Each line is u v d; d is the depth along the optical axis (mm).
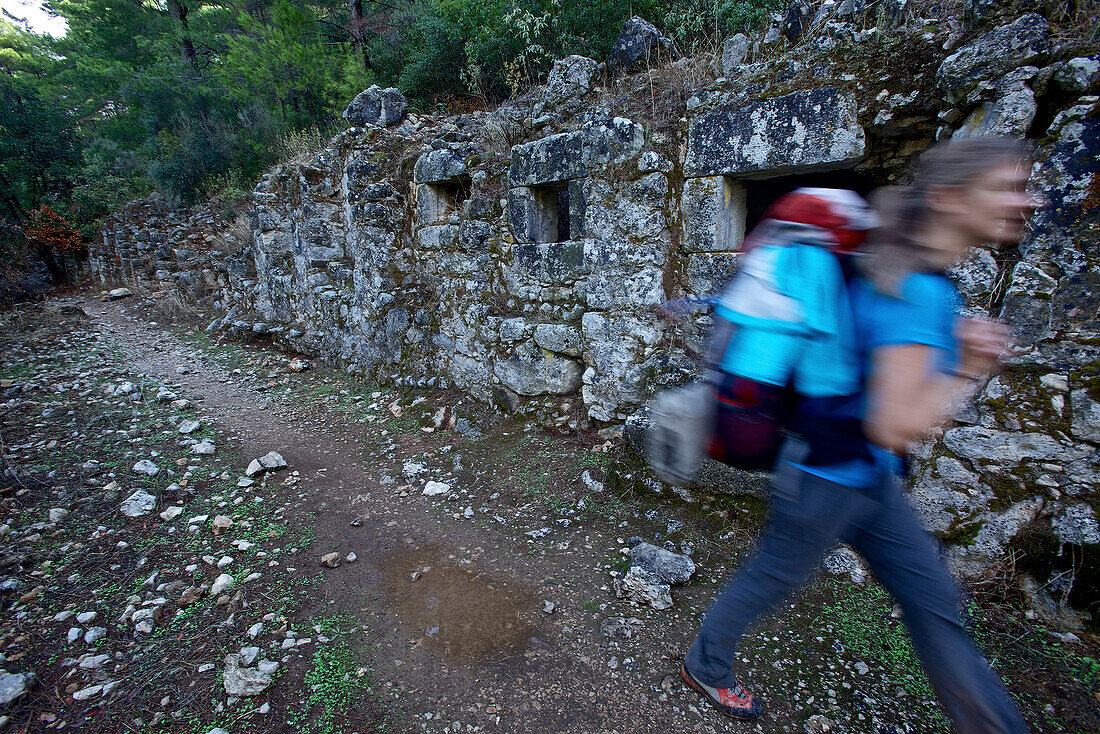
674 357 3279
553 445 3803
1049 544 2098
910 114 2438
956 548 2275
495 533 3061
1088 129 1980
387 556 2898
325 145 8398
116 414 4844
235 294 8625
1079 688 1862
